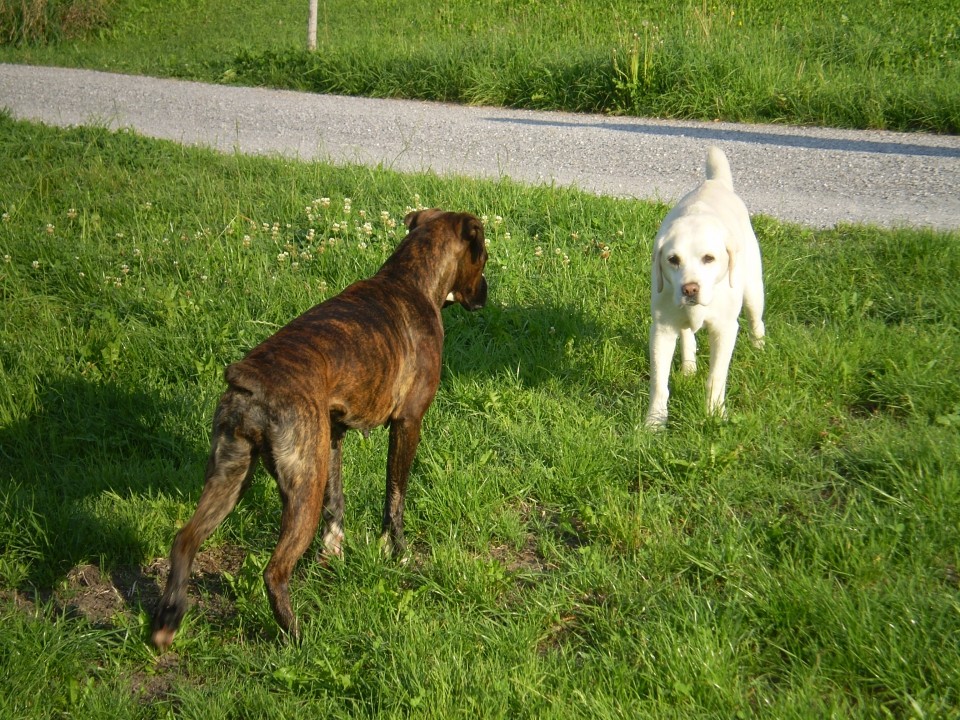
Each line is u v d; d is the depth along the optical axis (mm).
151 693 3166
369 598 3439
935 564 3529
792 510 4043
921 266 6184
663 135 10586
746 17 16047
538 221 7223
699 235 4316
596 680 3061
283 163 8859
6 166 8328
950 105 10430
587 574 3588
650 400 4754
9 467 4488
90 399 4895
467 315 5785
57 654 3205
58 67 16141
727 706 2902
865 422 4676
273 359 3066
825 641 3129
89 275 6207
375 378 3393
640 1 18703
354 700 2992
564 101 12141
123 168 8562
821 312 5922
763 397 4914
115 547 3877
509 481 4242
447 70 12867
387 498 3734
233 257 6461
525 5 19016
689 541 3725
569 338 5543
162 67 15477
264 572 3059
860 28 13531
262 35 17938
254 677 3186
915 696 2885
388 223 6996
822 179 8844
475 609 3461
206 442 4641
